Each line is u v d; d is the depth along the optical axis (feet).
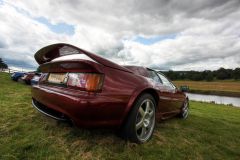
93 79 5.79
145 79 7.90
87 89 5.68
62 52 7.68
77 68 6.18
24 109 11.32
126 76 6.87
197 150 7.84
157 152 6.97
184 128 11.19
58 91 6.28
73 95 5.67
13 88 24.13
